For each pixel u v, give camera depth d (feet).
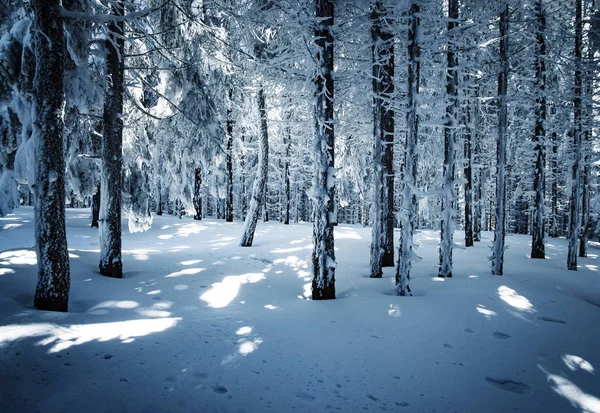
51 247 16.42
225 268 30.19
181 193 36.78
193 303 20.47
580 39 35.45
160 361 11.89
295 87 32.83
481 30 31.53
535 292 23.79
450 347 14.93
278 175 93.20
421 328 16.74
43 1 15.80
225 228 59.98
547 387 12.36
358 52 32.76
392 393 11.27
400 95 31.58
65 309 16.88
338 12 28.45
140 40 28.89
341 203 59.62
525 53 39.14
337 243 44.83
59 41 16.38
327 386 11.30
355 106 37.32
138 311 18.24
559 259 41.52
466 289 23.59
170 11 29.30
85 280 22.68
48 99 16.10
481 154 60.34
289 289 24.63
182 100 32.71
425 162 50.19
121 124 25.70
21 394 9.29
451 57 28.45
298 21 21.39
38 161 16.29
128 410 9.07
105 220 24.94
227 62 37.47
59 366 10.94
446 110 27.89
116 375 10.75
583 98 34.76
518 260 39.45
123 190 33.40
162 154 37.06
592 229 73.05
